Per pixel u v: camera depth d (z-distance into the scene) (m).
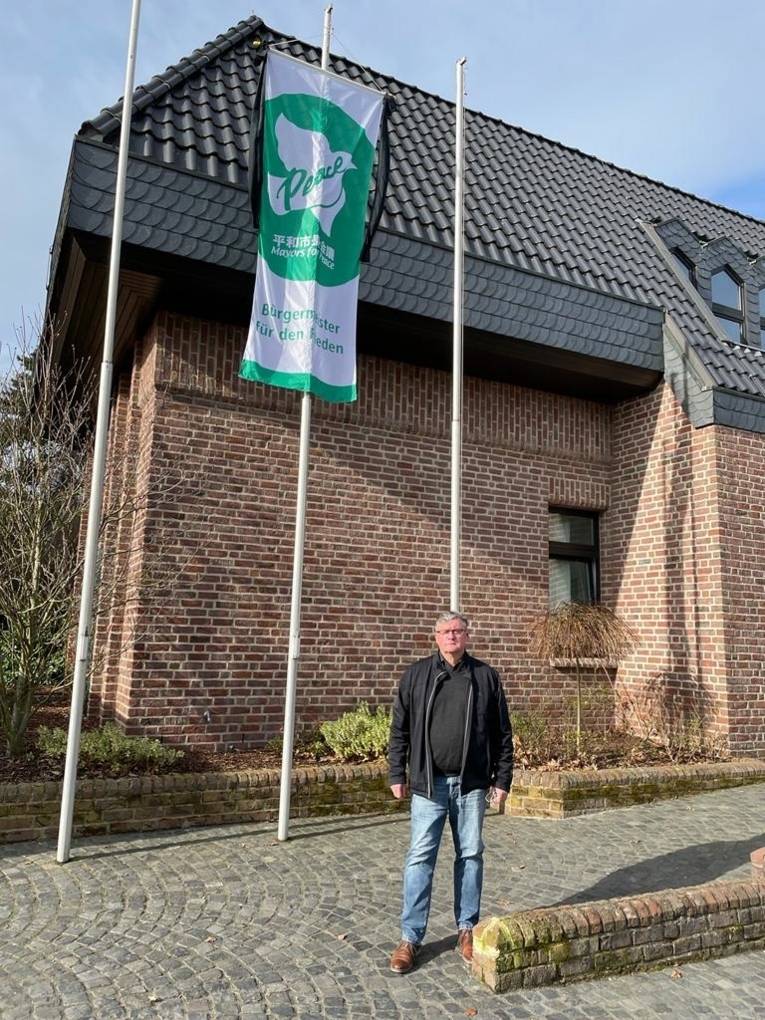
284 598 8.58
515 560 10.19
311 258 6.85
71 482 7.71
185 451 8.27
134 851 5.89
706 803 7.86
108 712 8.64
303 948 4.38
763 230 15.02
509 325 9.22
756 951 4.72
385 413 9.52
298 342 6.77
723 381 9.91
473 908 4.36
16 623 7.27
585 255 11.02
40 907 4.79
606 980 4.23
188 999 3.78
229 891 5.16
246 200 7.80
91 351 9.96
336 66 11.31
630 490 10.80
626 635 9.26
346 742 7.93
